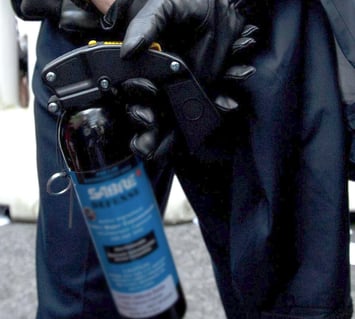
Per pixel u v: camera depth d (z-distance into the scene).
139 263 1.01
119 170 0.93
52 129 1.11
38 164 1.15
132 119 0.85
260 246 0.96
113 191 0.94
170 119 0.88
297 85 0.92
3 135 2.65
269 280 0.98
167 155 0.95
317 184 0.94
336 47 0.93
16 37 2.80
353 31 0.87
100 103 0.87
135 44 0.78
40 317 1.23
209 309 1.80
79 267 1.17
